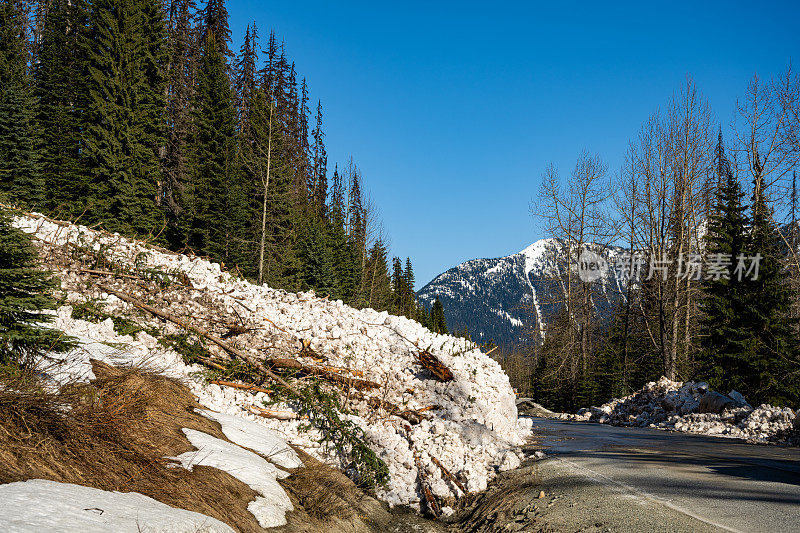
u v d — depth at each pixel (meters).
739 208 29.22
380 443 9.73
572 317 39.88
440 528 7.93
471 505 8.51
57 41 36.88
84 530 3.42
